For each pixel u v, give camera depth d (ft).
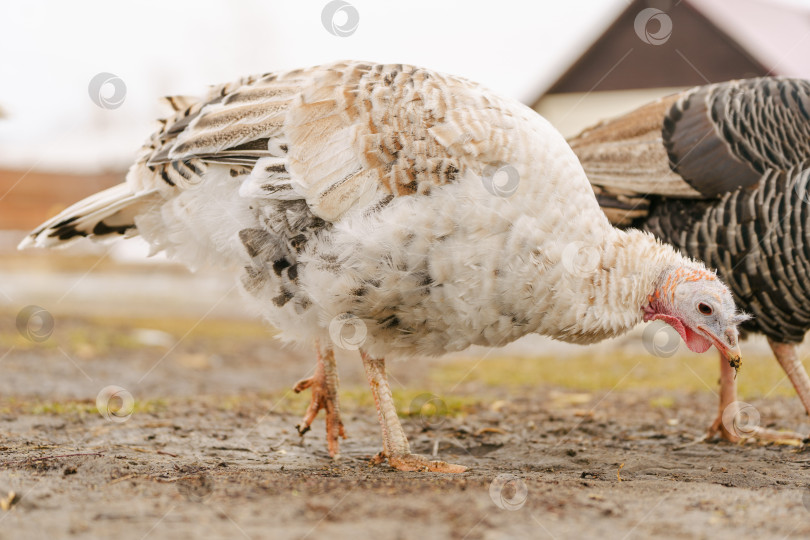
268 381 8.77
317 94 6.15
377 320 6.17
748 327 7.12
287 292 6.24
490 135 6.03
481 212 5.97
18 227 19.83
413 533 5.28
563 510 5.51
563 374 9.23
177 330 12.60
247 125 6.15
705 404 7.93
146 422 7.03
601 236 6.23
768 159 6.87
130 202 6.44
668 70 14.33
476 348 11.47
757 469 6.31
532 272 6.05
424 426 7.23
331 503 5.53
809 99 6.86
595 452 6.64
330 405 6.55
